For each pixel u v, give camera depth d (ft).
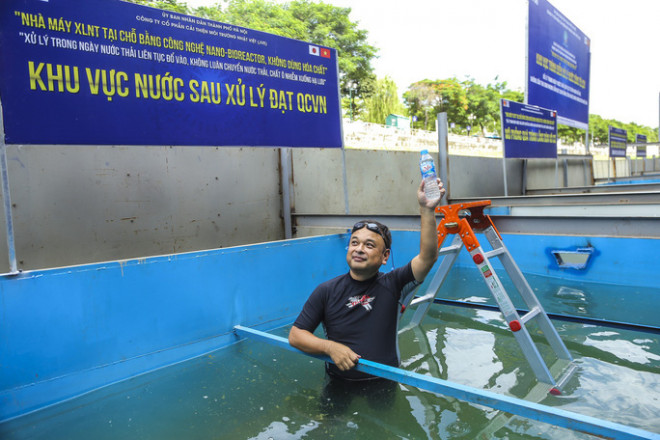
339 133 15.97
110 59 10.00
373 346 6.86
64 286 7.87
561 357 8.21
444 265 10.18
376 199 23.49
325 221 17.65
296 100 14.46
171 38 11.18
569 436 5.62
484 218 9.16
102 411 7.13
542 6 35.09
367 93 129.70
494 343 9.26
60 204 13.03
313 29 118.62
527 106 30.22
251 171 17.98
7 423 6.91
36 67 8.82
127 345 8.65
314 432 5.97
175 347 9.36
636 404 6.35
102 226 13.89
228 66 12.51
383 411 6.44
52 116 9.07
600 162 55.47
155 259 9.12
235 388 7.68
